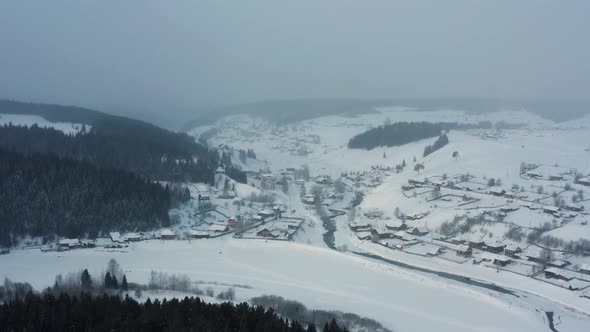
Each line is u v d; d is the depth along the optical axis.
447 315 168.25
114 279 166.12
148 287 171.00
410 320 161.50
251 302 163.38
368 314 164.00
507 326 161.50
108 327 117.12
